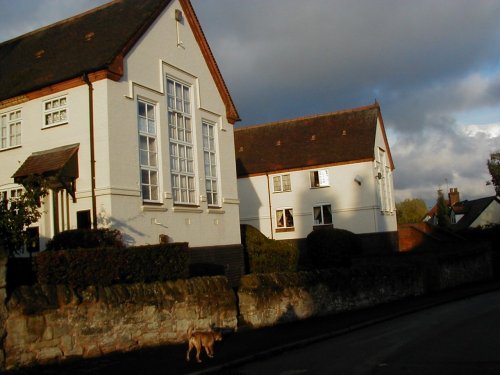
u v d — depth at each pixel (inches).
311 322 708.7
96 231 603.2
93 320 470.0
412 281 1067.3
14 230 498.6
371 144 1667.1
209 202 872.3
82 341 459.8
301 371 423.2
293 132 1873.8
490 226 2101.4
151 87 751.1
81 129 677.3
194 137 841.5
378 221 1631.4
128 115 699.4
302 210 1716.3
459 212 2920.8
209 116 891.4
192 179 828.6
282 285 710.5
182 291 559.2
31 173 655.1
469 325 633.0
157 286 539.5
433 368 404.8
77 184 671.8
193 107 847.1
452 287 1231.5
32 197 521.3
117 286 502.3
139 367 438.6
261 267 958.4
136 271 531.8
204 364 452.1
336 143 1733.5
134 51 725.9
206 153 881.5
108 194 650.2
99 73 668.7
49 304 438.0
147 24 746.8
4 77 789.2
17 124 744.3
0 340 403.2
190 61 851.4
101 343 474.9
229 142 941.2
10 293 421.4
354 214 1642.5
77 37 792.3
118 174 668.1
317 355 496.7
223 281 619.8
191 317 562.9
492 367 398.0
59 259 461.1
